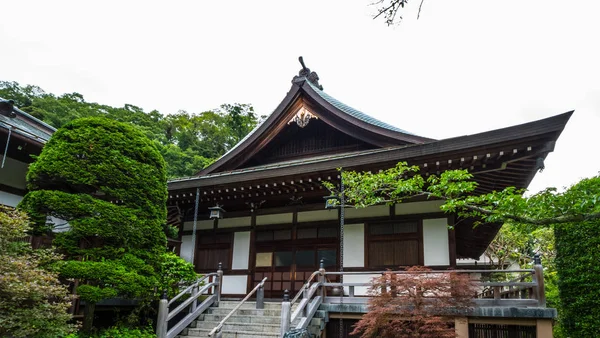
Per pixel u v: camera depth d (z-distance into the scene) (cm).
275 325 930
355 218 1181
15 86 3622
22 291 585
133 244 867
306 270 1228
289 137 1491
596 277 995
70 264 757
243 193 1257
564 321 1126
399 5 436
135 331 891
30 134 1003
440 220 1080
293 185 1169
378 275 1111
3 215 633
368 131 1267
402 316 777
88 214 810
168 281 1052
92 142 835
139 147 905
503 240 2395
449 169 968
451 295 770
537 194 664
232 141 4253
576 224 1072
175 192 1303
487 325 841
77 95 4244
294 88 1382
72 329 675
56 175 797
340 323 959
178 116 4553
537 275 828
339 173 1059
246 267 1309
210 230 1408
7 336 611
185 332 976
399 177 973
